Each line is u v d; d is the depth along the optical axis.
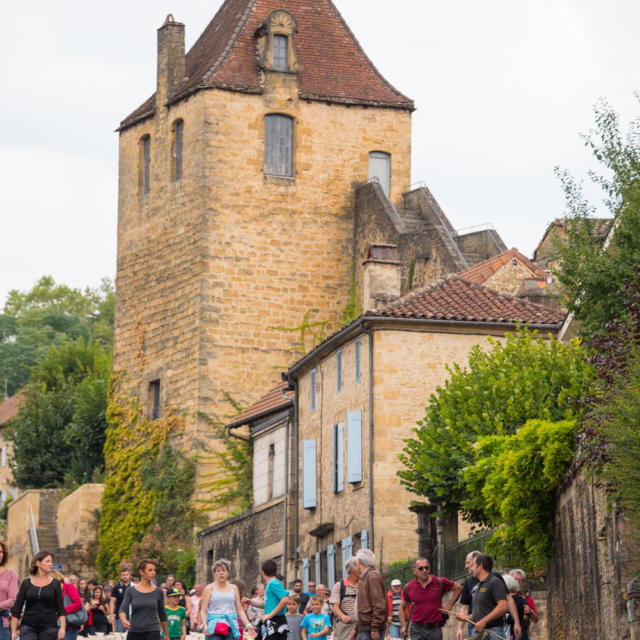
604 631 24.39
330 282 69.56
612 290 30.58
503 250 64.19
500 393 37.03
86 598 39.81
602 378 25.84
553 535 30.53
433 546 40.22
